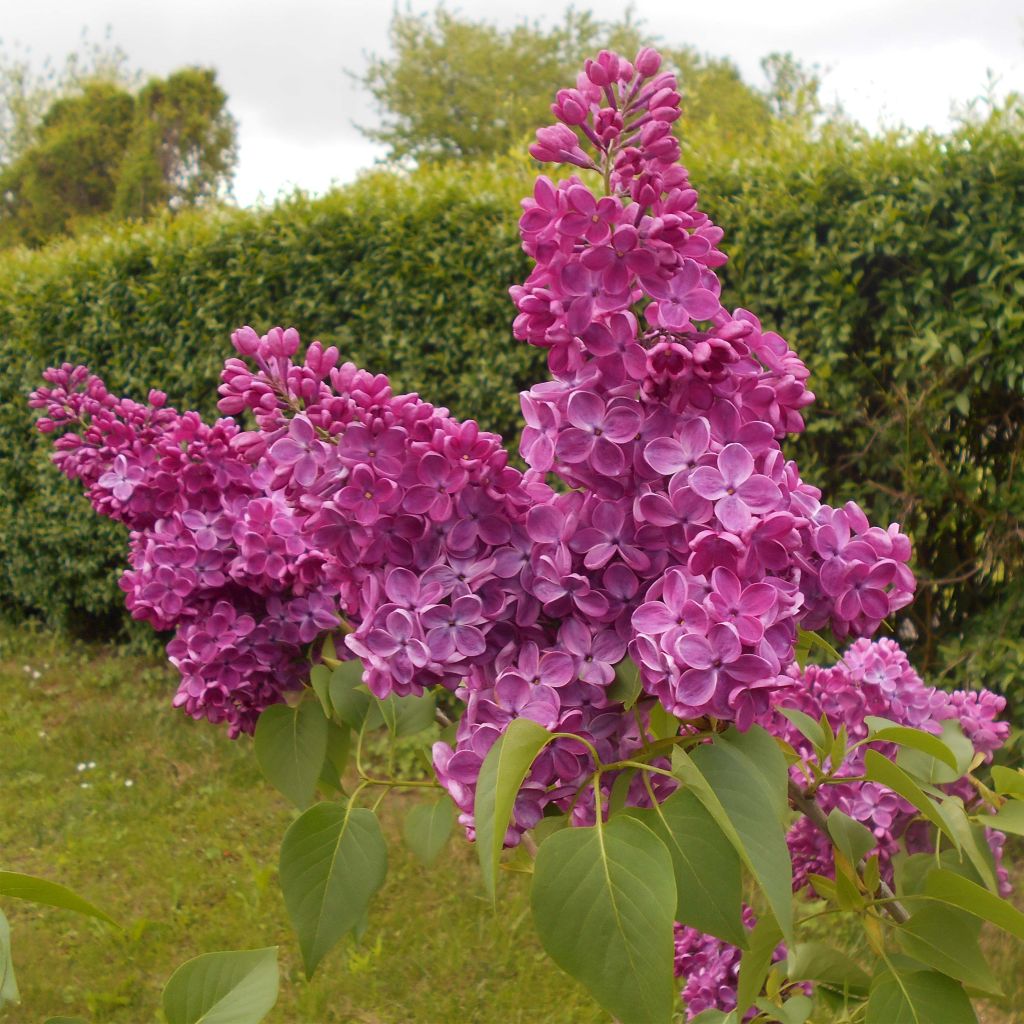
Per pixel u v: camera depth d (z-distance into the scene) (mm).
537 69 30297
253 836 4547
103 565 6793
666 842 903
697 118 25547
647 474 1000
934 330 3932
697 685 908
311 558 1387
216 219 6070
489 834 848
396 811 4527
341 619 1460
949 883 1034
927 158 3918
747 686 903
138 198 31672
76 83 34438
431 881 4051
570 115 1078
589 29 30719
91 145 32438
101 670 6691
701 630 920
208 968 894
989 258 3801
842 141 4098
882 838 1525
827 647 1178
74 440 1591
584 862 825
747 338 1043
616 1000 787
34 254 7527
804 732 1277
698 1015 1506
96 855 4410
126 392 6512
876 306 4121
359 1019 3328
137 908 3998
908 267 3986
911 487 4027
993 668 3988
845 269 4008
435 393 5227
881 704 1499
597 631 1033
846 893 1189
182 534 1483
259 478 1484
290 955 3656
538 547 1039
